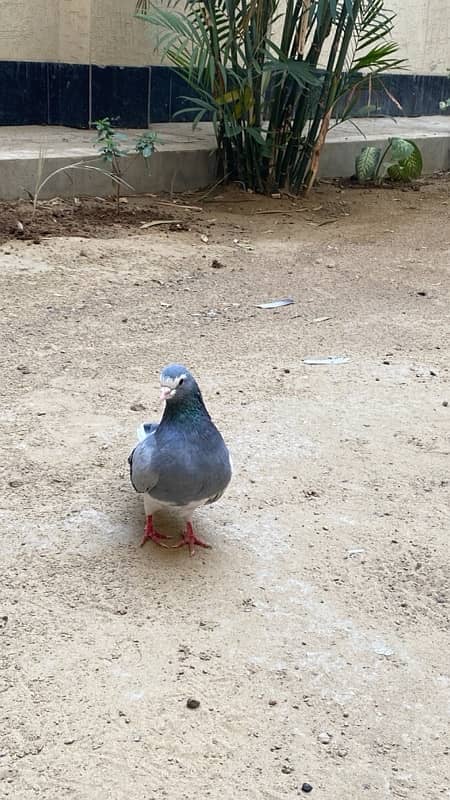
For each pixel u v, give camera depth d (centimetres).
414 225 317
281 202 332
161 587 112
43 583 112
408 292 242
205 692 95
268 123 354
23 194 291
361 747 90
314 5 306
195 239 279
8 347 185
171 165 327
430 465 147
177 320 209
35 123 366
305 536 125
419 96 503
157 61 391
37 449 144
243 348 194
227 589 113
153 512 121
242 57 309
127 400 164
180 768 86
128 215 293
